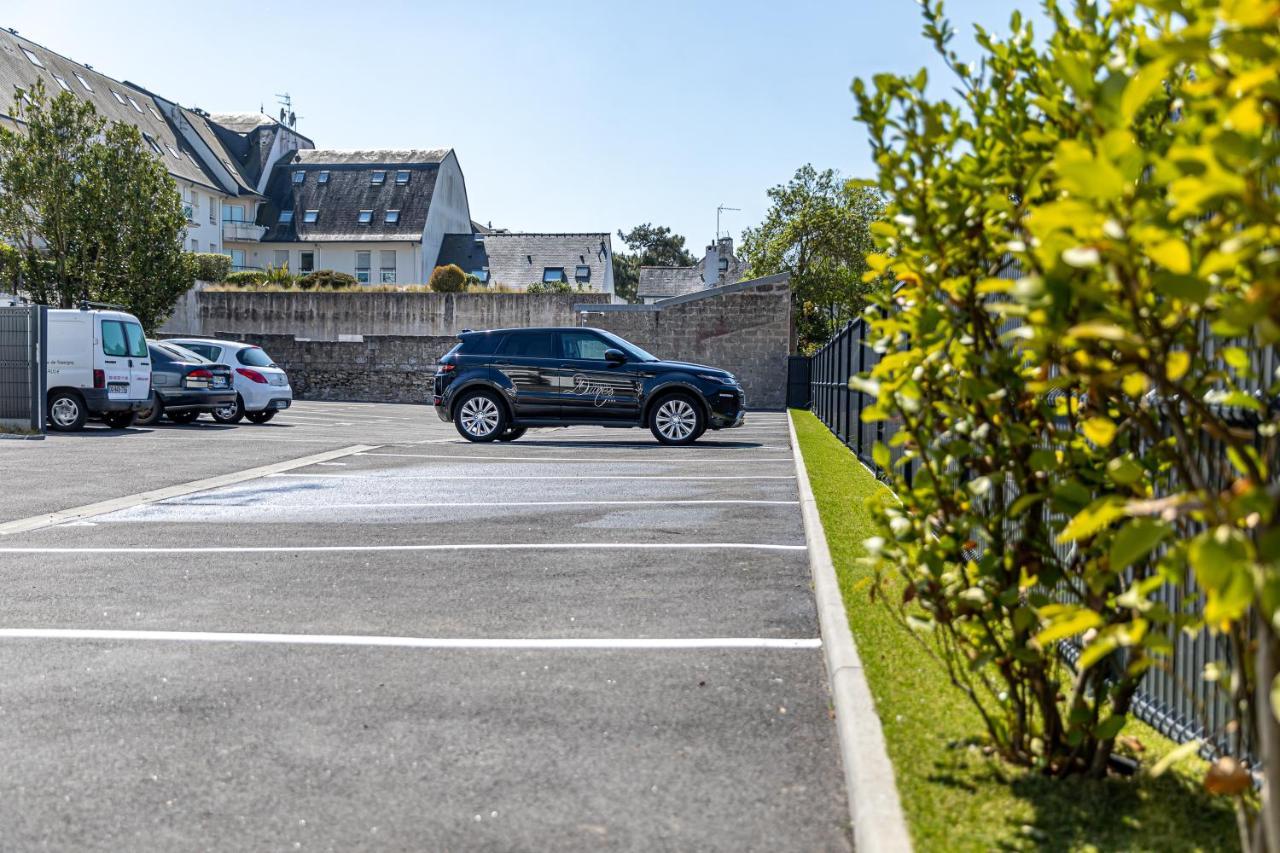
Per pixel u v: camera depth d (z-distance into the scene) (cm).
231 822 321
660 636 522
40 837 312
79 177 3591
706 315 3216
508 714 414
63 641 520
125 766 364
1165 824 285
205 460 1370
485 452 1505
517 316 4166
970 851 270
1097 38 275
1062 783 312
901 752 337
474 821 321
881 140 297
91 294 3516
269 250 6750
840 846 303
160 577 666
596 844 305
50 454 1438
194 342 2259
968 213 292
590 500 999
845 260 5159
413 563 703
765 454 1472
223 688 447
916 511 311
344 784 348
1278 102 178
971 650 337
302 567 693
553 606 583
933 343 297
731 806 329
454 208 7338
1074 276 212
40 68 5497
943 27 325
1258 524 205
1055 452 308
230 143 7000
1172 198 176
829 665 455
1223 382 312
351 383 3688
